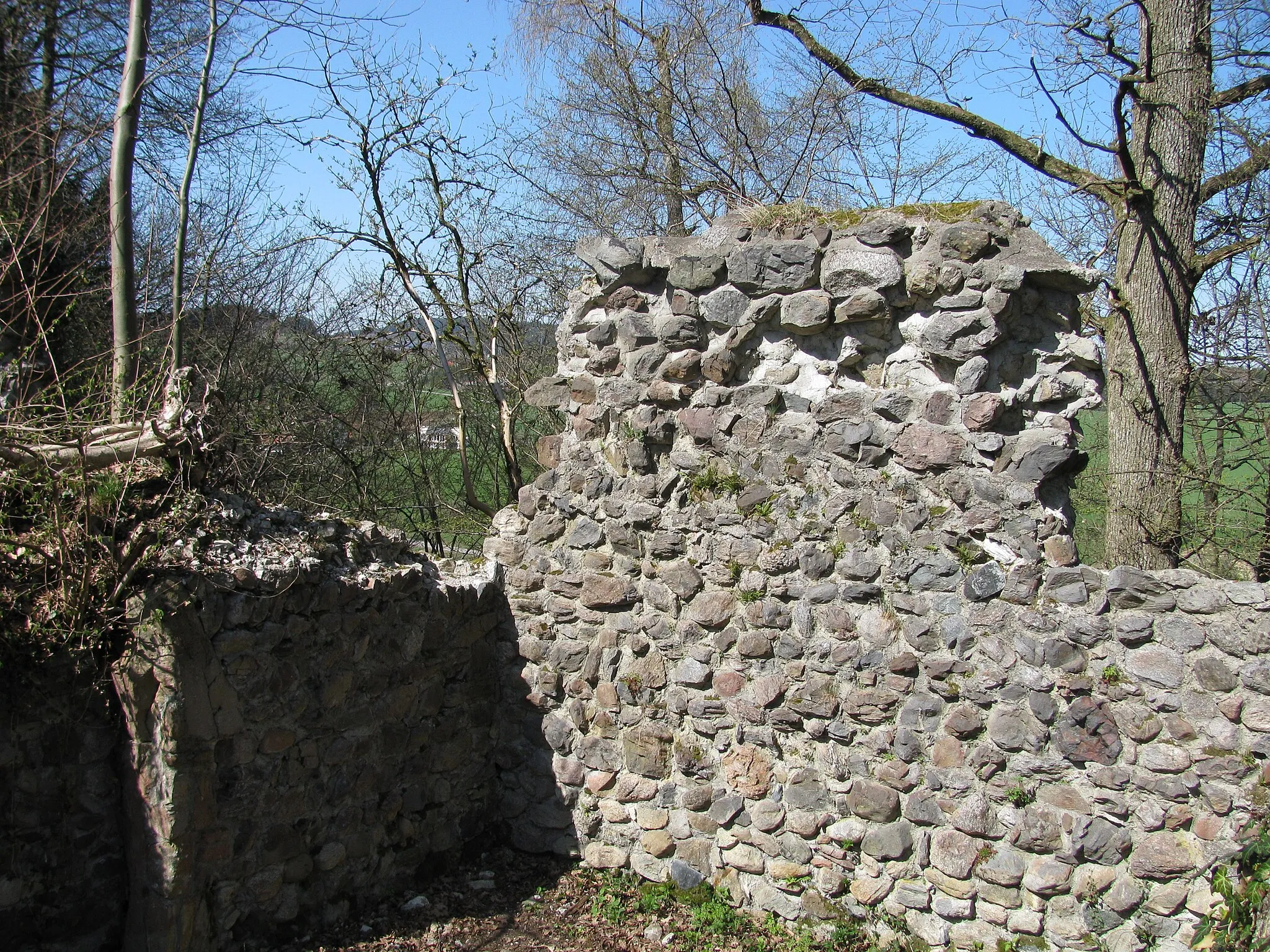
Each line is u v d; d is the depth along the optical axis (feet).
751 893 13.70
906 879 12.67
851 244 12.91
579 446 14.93
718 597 13.87
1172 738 11.26
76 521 10.14
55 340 19.58
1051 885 11.81
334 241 27.94
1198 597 11.17
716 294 13.71
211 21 19.19
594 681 14.88
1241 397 25.45
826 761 13.19
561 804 15.20
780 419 13.56
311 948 12.10
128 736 10.53
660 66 36.06
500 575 15.65
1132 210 22.00
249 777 11.39
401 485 32.73
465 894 14.19
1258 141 22.44
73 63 23.18
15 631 9.88
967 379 12.38
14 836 9.95
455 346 32.65
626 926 13.47
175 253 18.58
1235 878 10.77
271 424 26.43
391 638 13.46
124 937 10.87
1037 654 11.94
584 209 36.96
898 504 12.78
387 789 13.61
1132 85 20.53
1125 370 22.65
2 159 17.54
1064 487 12.63
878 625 12.84
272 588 11.43
